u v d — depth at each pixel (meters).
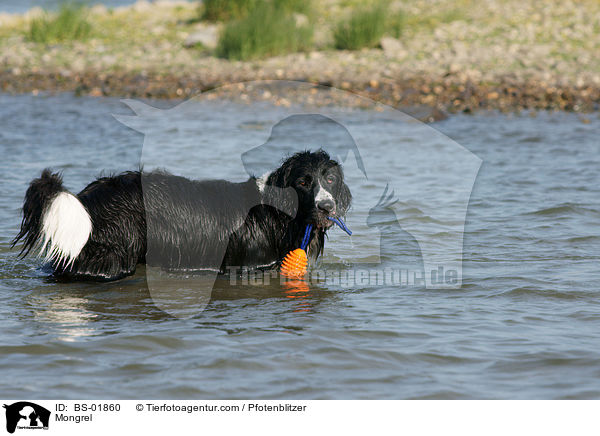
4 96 23.59
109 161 15.36
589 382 6.07
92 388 6.00
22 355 6.57
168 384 6.06
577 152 16.27
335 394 5.92
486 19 29.36
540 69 24.45
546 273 8.91
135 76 25.31
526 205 12.16
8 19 34.09
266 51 27.05
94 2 36.09
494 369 6.32
